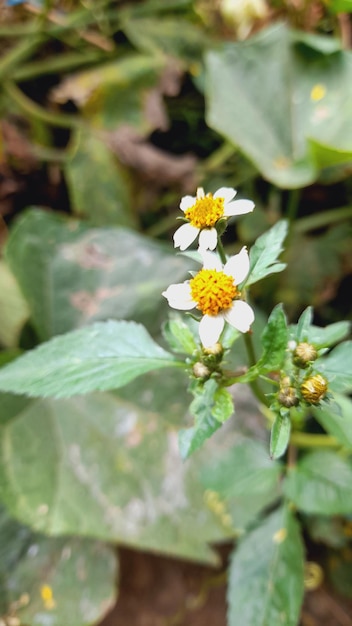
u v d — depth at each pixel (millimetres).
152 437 271
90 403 278
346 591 297
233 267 164
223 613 298
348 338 323
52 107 376
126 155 358
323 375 170
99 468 264
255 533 221
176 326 184
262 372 169
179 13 383
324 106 300
